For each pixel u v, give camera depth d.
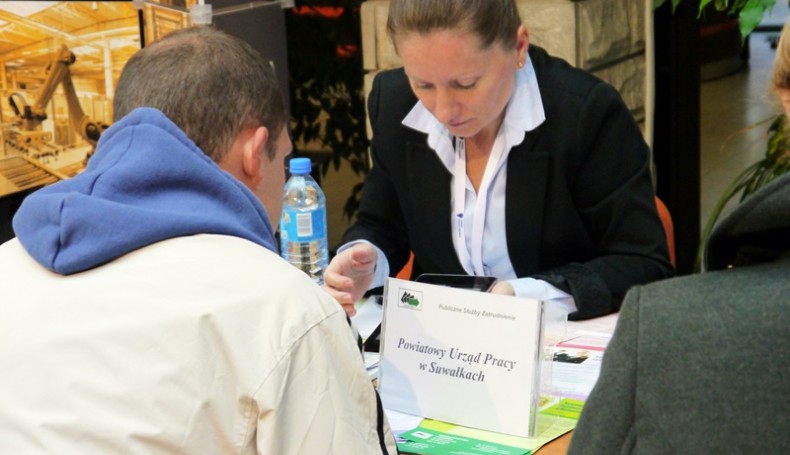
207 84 1.52
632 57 3.57
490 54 2.10
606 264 2.31
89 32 2.77
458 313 1.79
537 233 2.40
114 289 1.40
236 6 2.80
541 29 3.31
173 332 1.36
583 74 2.38
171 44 1.57
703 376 0.97
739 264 1.13
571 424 1.76
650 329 1.01
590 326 2.21
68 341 1.38
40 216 1.48
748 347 0.96
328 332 1.40
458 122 2.20
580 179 2.36
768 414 0.94
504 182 2.39
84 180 1.46
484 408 1.76
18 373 1.38
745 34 3.24
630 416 1.00
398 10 2.11
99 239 1.42
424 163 2.47
